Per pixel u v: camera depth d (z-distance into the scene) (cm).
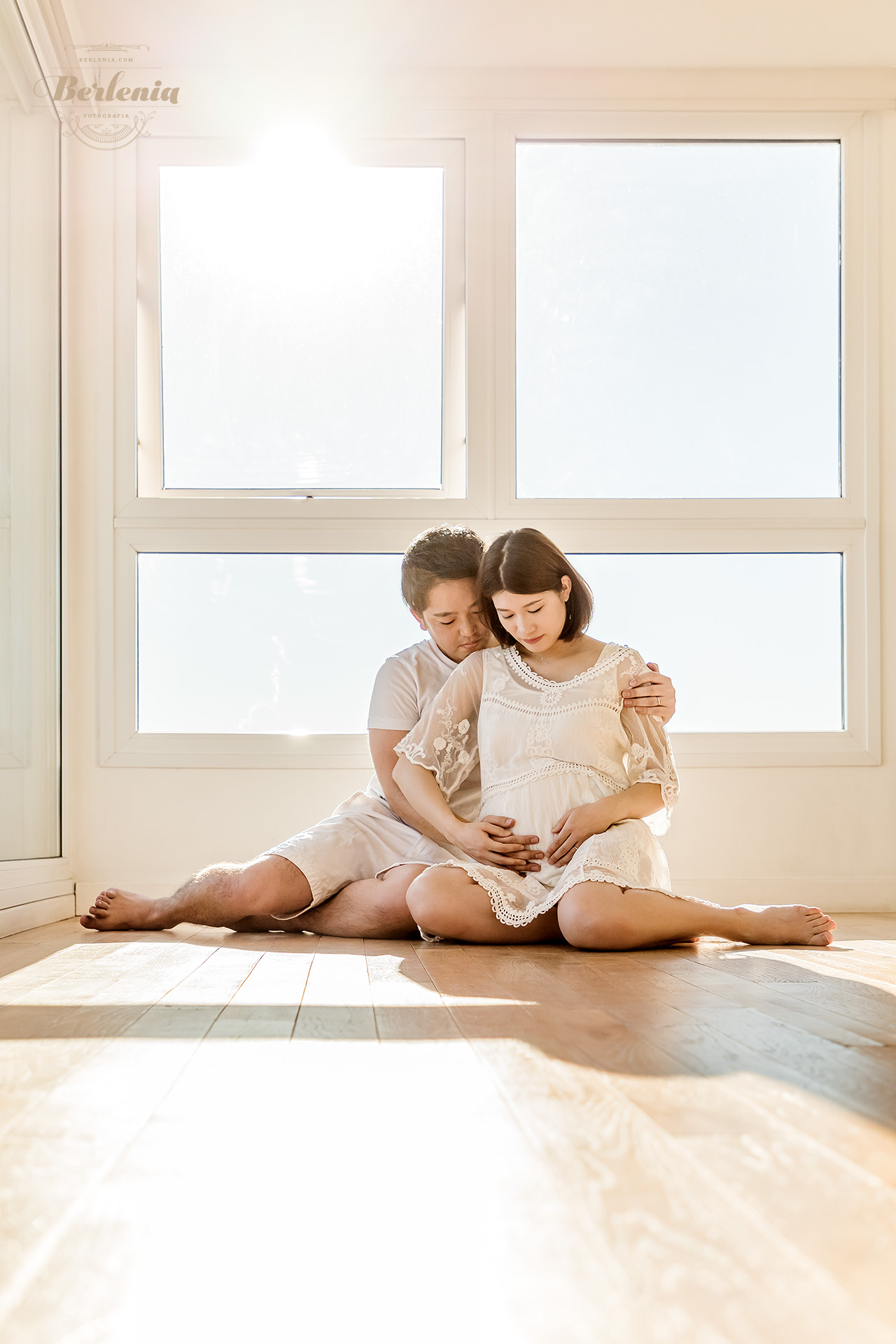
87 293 299
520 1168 65
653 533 300
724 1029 107
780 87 303
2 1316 46
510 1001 125
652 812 193
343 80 300
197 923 218
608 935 174
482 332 300
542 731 196
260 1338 44
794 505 302
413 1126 74
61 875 273
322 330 303
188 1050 99
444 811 196
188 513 296
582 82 302
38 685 264
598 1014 116
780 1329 44
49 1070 91
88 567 295
